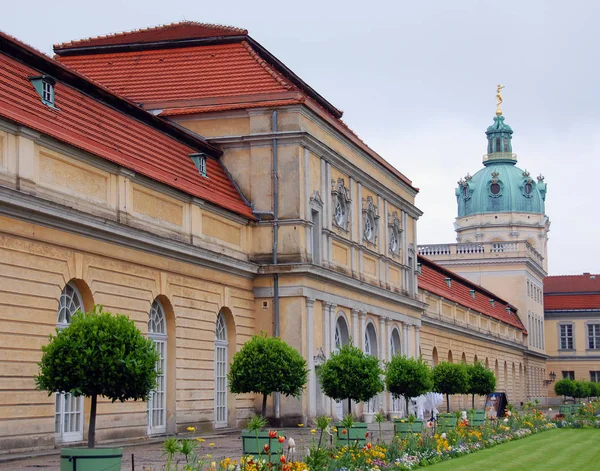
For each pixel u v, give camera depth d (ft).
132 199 95.66
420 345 193.67
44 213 80.59
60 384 62.85
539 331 342.44
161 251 99.91
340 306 137.08
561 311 369.30
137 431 95.91
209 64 132.05
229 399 116.78
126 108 105.91
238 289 118.32
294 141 123.03
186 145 117.39
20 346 78.84
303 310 122.01
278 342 98.22
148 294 97.96
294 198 122.52
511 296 312.50
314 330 126.00
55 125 87.04
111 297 91.45
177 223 104.42
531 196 357.61
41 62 92.27
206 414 109.09
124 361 62.18
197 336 107.76
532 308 328.49
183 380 104.47
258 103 123.85
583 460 91.45
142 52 136.36
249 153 124.16
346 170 140.26
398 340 165.78
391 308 160.86
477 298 261.03
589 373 365.61
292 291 121.80
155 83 131.34
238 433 111.75
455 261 314.96
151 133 109.29
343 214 140.36
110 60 136.26
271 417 121.29
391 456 79.30
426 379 128.88
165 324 103.14
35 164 81.41
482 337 246.27
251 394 121.39
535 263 326.85
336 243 136.15
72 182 86.43
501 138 369.50
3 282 77.10
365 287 144.46
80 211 85.25
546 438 121.60
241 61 131.23
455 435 99.81
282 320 121.90
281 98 123.95
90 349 62.03
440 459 85.76
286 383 96.94
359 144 145.07
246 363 97.04
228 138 124.06
